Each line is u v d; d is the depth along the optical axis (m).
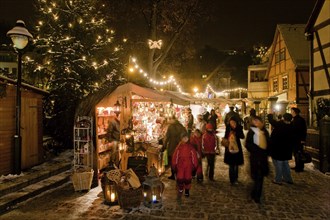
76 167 8.96
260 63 44.78
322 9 16.67
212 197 7.23
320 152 10.12
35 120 9.96
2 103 8.48
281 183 8.48
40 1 14.39
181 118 18.88
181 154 7.24
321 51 16.73
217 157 13.13
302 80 25.67
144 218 5.92
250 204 6.74
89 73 14.19
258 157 6.96
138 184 6.53
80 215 6.11
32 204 6.79
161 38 22.56
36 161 9.90
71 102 13.45
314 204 6.77
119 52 16.83
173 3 20.89
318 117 15.07
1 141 8.39
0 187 7.18
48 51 13.49
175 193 7.54
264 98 35.44
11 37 8.27
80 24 14.38
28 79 14.55
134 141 9.56
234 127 8.46
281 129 8.40
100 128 9.31
